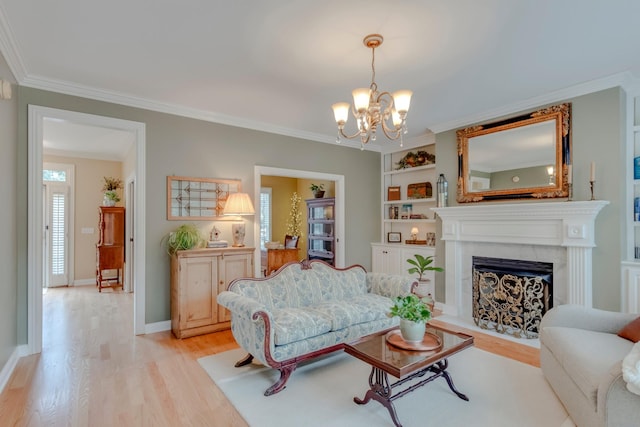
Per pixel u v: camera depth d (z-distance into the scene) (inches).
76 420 83.4
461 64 113.9
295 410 88.3
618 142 125.0
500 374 108.3
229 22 89.7
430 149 220.2
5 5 81.9
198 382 103.8
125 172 260.7
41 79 124.0
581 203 127.0
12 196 113.6
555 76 123.9
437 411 87.4
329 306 122.7
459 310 174.2
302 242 345.4
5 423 82.1
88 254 268.5
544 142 144.3
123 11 84.7
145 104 147.3
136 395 95.7
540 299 140.6
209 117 165.3
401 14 85.9
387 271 221.8
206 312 147.8
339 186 219.1
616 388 63.6
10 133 110.8
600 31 94.1
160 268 152.6
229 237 170.7
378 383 84.3
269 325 97.0
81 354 124.5
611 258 125.6
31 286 123.3
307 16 86.9
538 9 83.9
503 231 155.0
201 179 162.6
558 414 85.8
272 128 186.4
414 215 220.8
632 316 94.3
